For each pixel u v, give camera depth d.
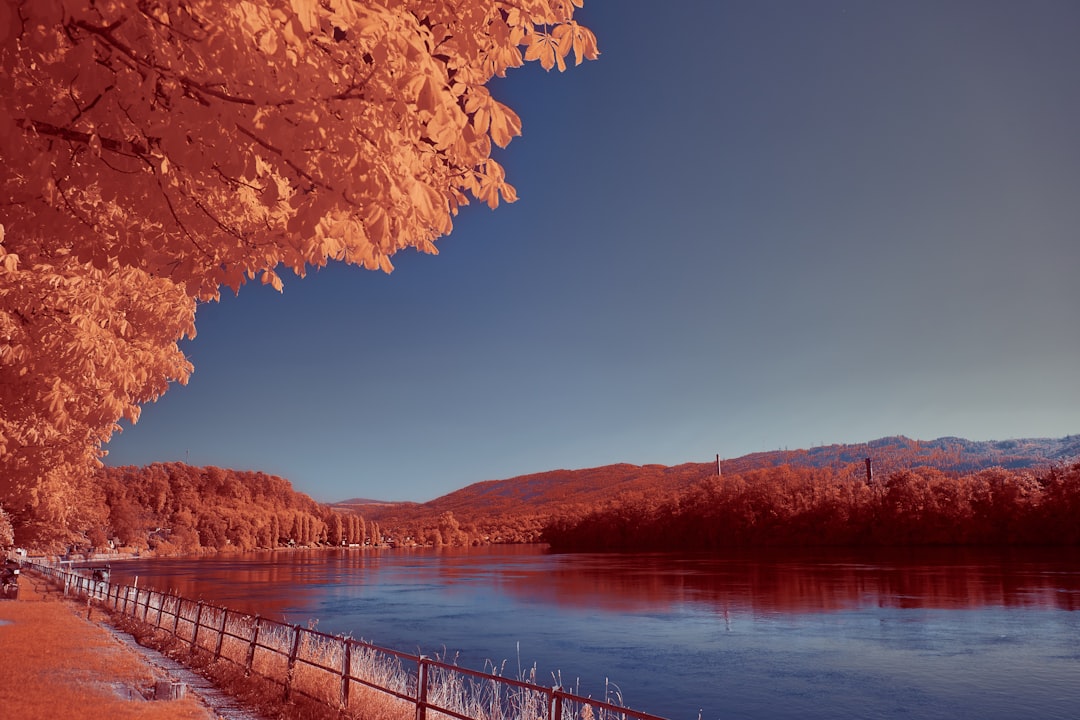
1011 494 117.19
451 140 3.38
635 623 43.62
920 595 52.69
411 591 70.31
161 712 10.62
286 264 4.87
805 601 52.19
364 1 2.98
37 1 2.42
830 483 157.00
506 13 4.08
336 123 3.08
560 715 6.50
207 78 3.10
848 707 23.33
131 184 3.54
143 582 78.88
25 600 30.80
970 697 24.27
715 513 170.00
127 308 7.28
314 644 16.75
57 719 10.02
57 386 6.49
